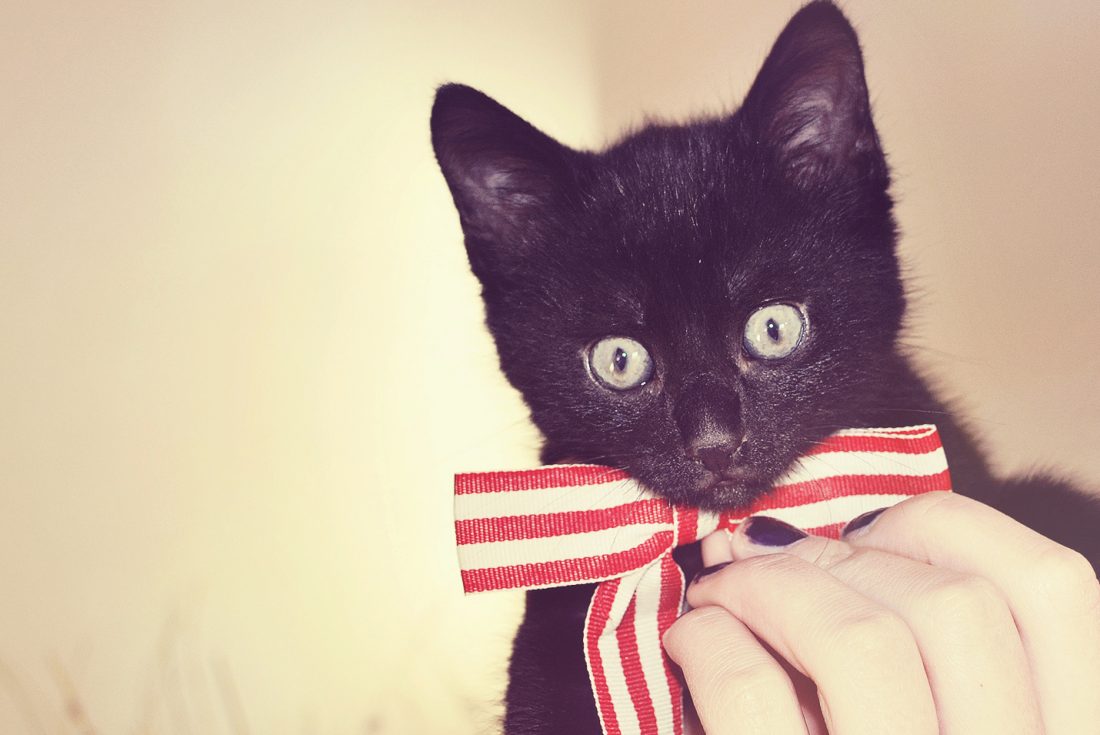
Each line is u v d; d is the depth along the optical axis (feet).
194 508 0.94
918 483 0.73
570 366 0.81
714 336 0.77
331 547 0.95
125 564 0.93
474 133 0.86
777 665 0.52
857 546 0.60
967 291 0.92
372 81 0.98
